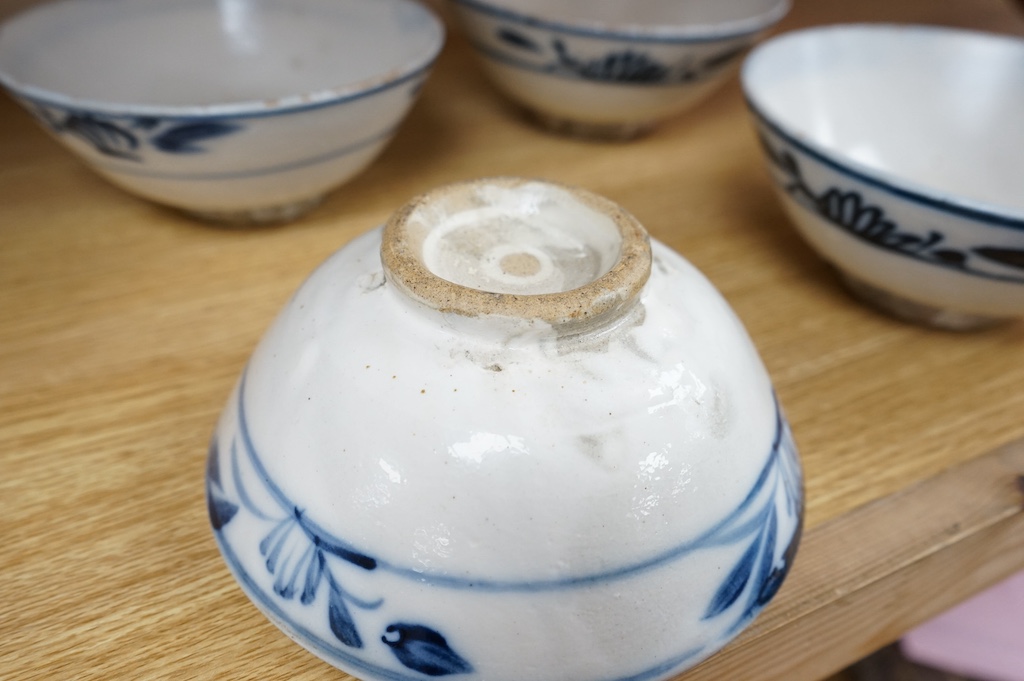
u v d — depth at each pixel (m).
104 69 0.38
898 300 0.32
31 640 0.20
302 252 0.34
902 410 0.28
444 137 0.43
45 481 0.24
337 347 0.19
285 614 0.19
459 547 0.17
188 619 0.21
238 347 0.29
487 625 0.17
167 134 0.28
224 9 0.41
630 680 0.18
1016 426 0.28
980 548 0.26
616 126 0.43
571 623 0.17
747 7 0.44
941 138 0.40
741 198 0.40
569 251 0.21
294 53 0.42
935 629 0.45
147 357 0.28
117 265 0.33
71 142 0.30
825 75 0.39
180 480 0.24
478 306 0.17
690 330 0.20
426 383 0.18
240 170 0.30
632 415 0.18
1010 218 0.25
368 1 0.39
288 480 0.19
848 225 0.29
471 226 0.21
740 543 0.19
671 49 0.37
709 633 0.19
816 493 0.25
